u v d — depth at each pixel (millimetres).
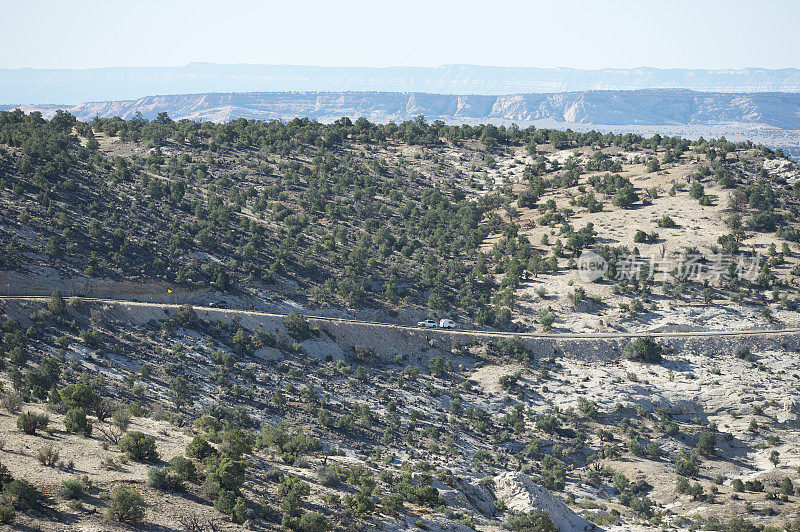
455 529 69188
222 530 55438
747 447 139250
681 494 117250
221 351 139625
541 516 80812
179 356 133625
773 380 160750
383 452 113438
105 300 145750
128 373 122688
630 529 97438
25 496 51188
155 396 114750
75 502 53094
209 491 60188
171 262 173250
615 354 169750
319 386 139875
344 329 164500
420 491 76688
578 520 96812
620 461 131625
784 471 124438
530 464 126062
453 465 113438
